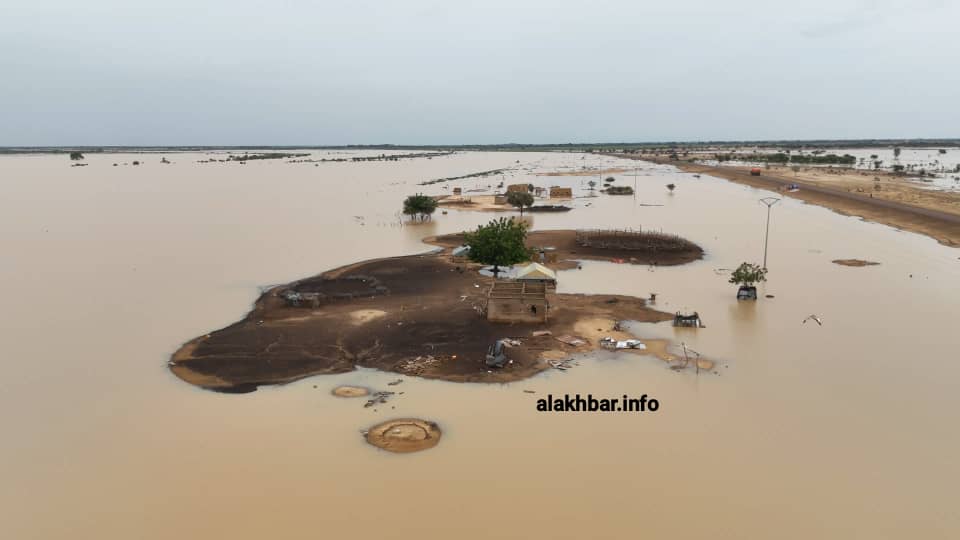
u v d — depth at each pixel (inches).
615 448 911.0
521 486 819.4
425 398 1075.3
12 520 761.6
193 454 904.9
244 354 1291.8
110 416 1027.9
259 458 890.7
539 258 2206.0
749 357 1261.1
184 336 1435.8
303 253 2454.5
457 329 1424.7
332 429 971.3
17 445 938.7
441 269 2068.2
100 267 2209.6
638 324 1476.4
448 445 921.5
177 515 766.5
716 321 1505.9
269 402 1067.9
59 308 1684.3
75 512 776.3
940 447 912.9
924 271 2063.2
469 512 765.3
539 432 958.4
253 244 2657.5
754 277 1690.5
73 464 885.2
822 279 1956.2
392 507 776.3
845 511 766.5
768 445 918.4
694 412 1020.5
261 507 778.8
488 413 1019.3
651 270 2090.3
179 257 2378.2
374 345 1331.2
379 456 893.2
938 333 1409.9
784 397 1075.9
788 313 1576.0
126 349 1348.4
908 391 1099.9
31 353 1328.7
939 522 745.6
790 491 807.1
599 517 755.4
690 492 805.2
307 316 1549.0
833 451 903.7
